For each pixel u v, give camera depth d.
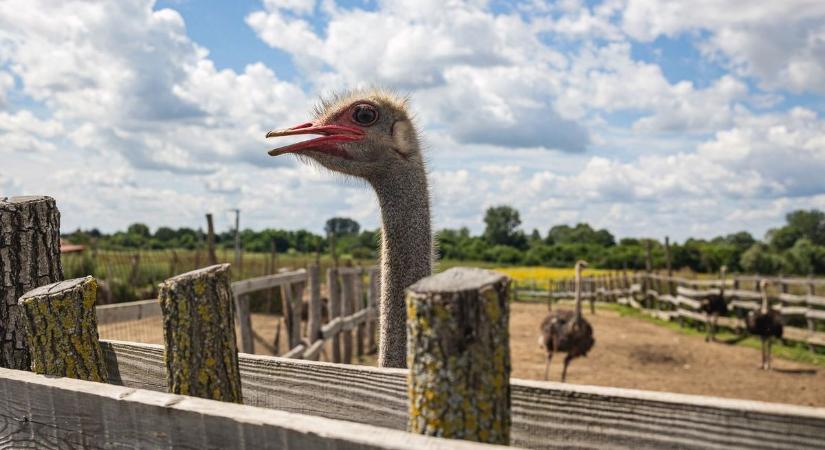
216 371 1.61
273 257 21.12
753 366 12.79
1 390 1.85
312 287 10.30
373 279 14.72
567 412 1.38
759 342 15.60
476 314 1.17
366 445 1.10
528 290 33.53
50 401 1.71
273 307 17.22
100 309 6.93
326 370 1.75
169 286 1.62
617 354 14.15
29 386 1.76
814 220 68.12
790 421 1.18
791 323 15.80
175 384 1.60
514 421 1.44
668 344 15.54
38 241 2.46
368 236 54.50
